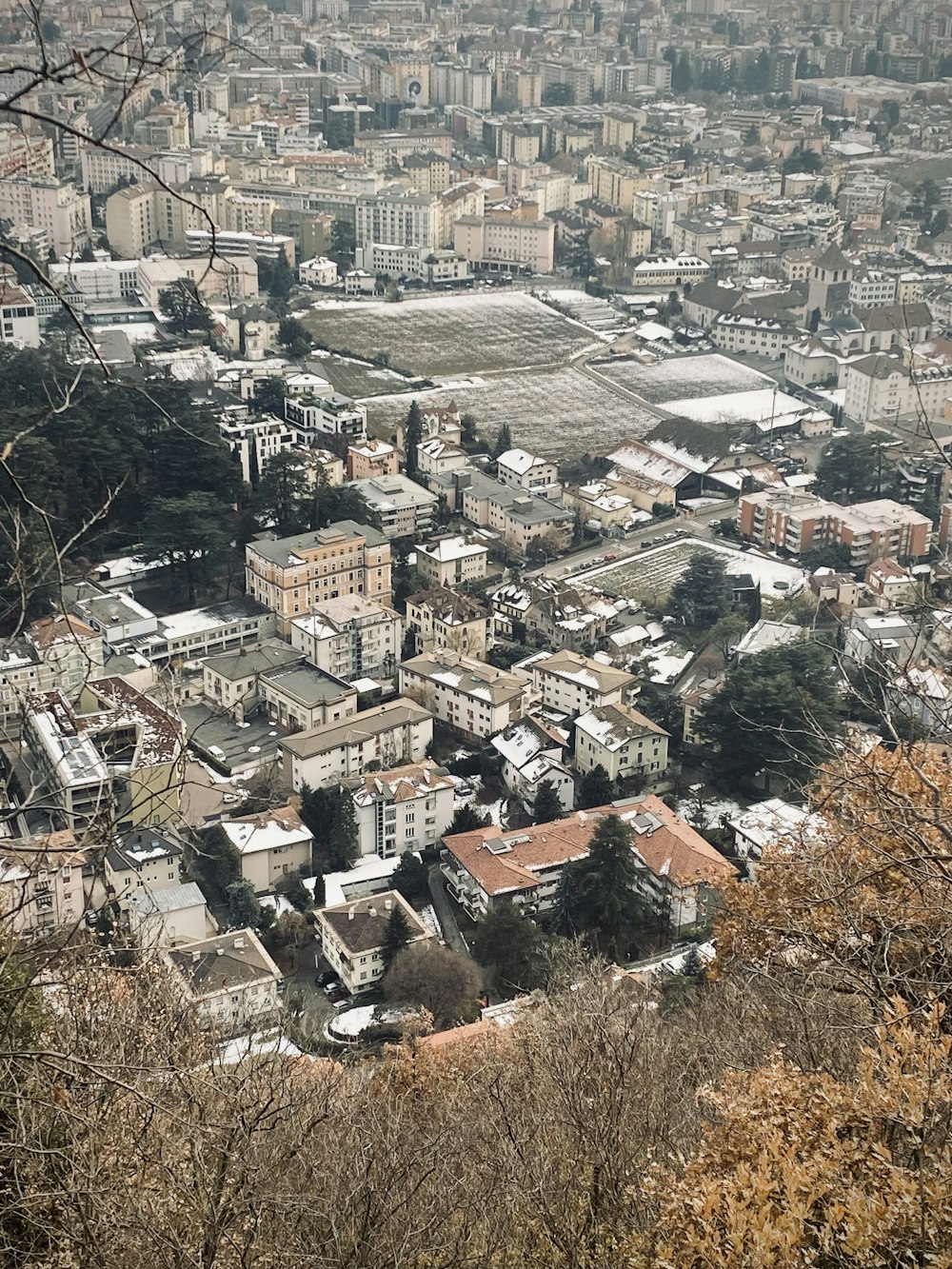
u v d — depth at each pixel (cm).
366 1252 4728
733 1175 4281
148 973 5409
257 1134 4972
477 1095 6994
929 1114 4275
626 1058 5934
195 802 18838
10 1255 4072
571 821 18350
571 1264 4766
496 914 15988
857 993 5375
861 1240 3881
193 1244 4362
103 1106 4512
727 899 6825
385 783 19138
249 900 17075
